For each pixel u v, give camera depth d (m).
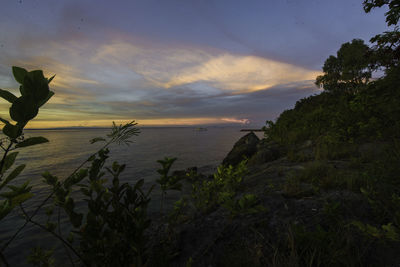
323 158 5.07
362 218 2.10
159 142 47.91
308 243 1.61
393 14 2.56
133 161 18.34
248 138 14.35
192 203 4.28
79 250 1.24
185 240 2.25
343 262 1.46
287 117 12.83
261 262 1.71
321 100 11.65
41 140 0.82
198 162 17.98
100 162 1.34
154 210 5.32
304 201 2.73
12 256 3.68
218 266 1.76
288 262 1.57
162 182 1.66
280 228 2.14
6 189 9.54
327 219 2.10
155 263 1.68
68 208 1.17
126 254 1.37
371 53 3.40
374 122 4.35
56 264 3.12
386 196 2.11
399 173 2.31
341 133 5.29
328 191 2.96
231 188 3.83
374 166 2.79
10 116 0.76
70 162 18.75
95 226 1.19
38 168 15.50
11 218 5.52
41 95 0.81
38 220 5.34
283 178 4.20
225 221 2.52
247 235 2.12
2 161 0.76
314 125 8.09
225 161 12.84
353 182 2.95
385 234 1.36
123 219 1.27
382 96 4.22
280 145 10.02
